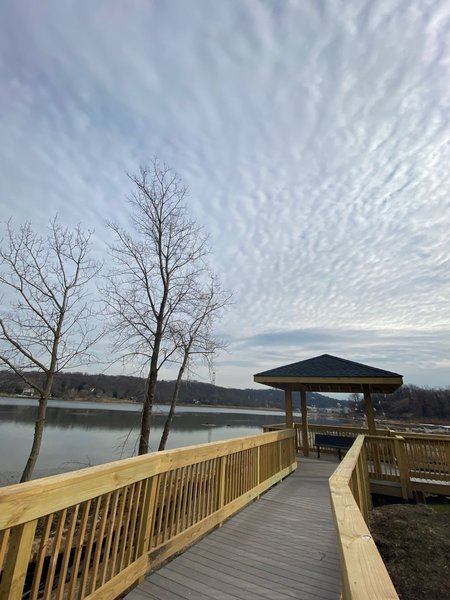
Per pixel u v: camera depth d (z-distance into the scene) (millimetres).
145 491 2971
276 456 7098
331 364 11039
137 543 2871
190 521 3682
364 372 10047
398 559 5188
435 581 4500
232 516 4730
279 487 6625
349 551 1255
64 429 27062
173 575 3018
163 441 10664
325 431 11844
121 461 2639
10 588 1687
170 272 11148
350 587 959
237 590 2812
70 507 2168
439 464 7820
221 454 4406
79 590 2207
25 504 1793
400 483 7836
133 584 2822
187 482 3670
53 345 9023
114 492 2561
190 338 11180
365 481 6168
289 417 11023
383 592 924
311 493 6199
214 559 3361
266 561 3355
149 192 11289
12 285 8859
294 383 11031
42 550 1917
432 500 7863
